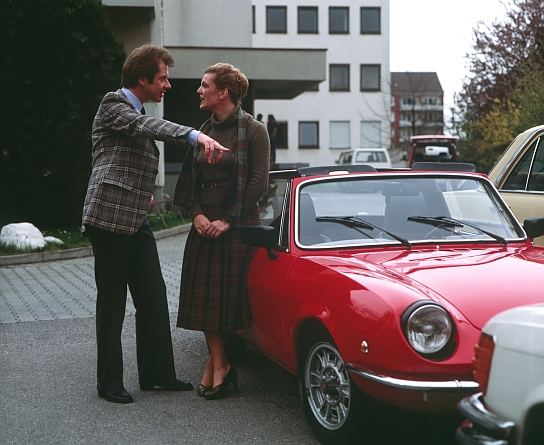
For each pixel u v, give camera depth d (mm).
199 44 28953
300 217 4715
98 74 15336
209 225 4902
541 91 21734
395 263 4199
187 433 4336
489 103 31078
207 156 4535
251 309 4949
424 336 3488
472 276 3920
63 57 14836
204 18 28922
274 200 5090
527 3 30312
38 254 12383
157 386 5367
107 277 4941
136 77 4977
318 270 4223
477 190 5109
